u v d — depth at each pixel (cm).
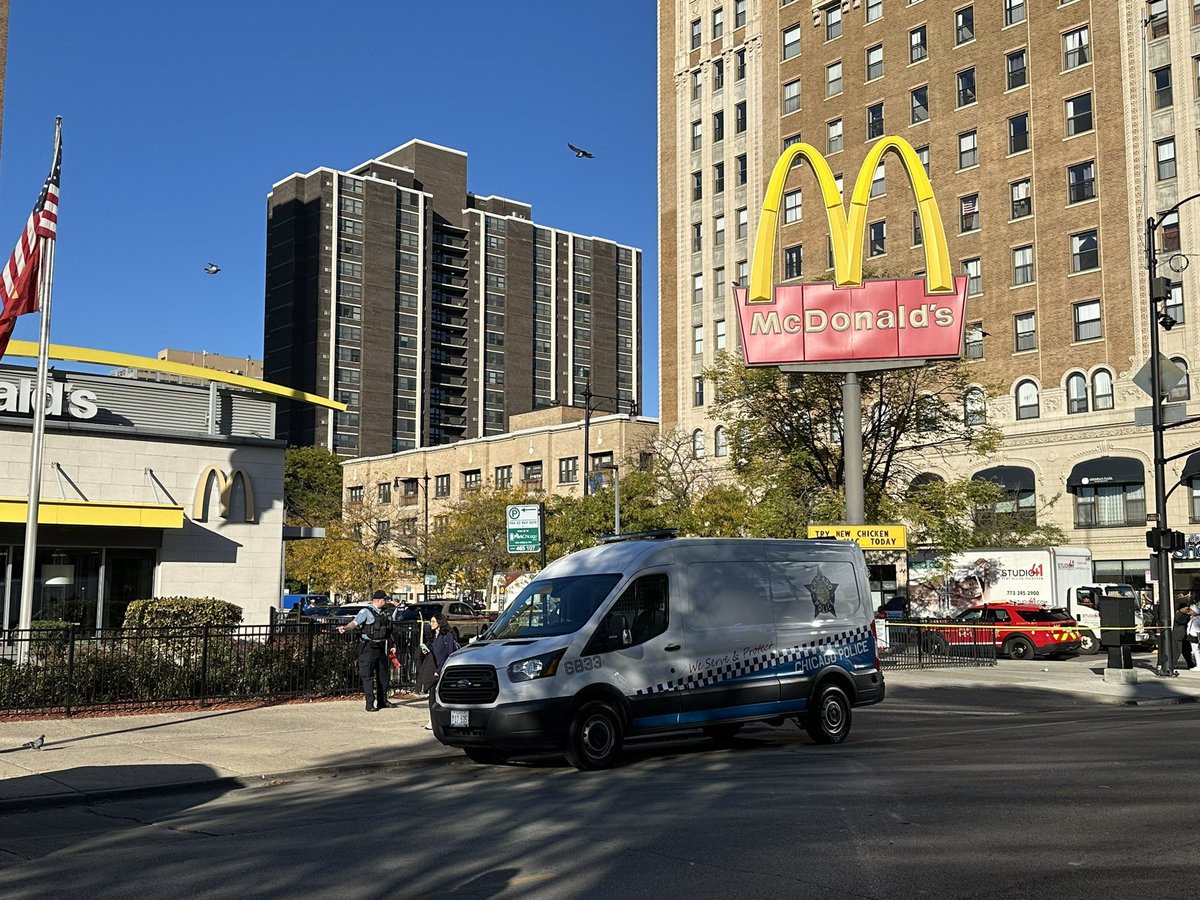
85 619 2423
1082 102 4884
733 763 1230
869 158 2830
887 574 4900
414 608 3947
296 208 12431
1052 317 4866
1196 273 4431
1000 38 5188
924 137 5422
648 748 1434
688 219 6456
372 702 1733
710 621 1324
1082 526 4691
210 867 748
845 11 5803
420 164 13562
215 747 1352
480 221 13800
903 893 630
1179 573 4378
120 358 2555
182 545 2538
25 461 2395
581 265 14775
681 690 1280
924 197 2770
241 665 1845
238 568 2602
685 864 712
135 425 2561
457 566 5838
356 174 13412
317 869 730
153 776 1151
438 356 13338
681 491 4700
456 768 1273
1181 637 2744
